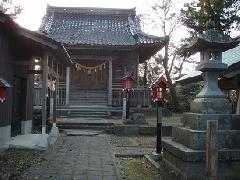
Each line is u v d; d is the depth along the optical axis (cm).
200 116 741
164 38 2500
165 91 1084
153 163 996
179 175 736
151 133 1734
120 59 2689
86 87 2697
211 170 621
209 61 777
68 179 830
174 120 2144
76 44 2491
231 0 1644
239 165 718
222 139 731
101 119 2170
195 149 713
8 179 793
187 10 1895
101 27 2955
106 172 912
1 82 974
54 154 1138
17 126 1424
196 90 2973
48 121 1788
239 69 818
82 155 1136
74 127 1869
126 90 2077
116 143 1440
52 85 1702
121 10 3105
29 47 1338
